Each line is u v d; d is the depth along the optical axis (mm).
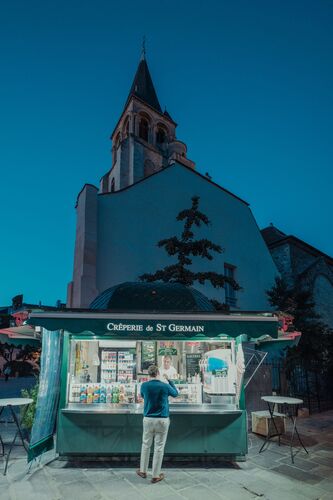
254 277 21656
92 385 6578
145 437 5516
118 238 15477
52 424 6566
